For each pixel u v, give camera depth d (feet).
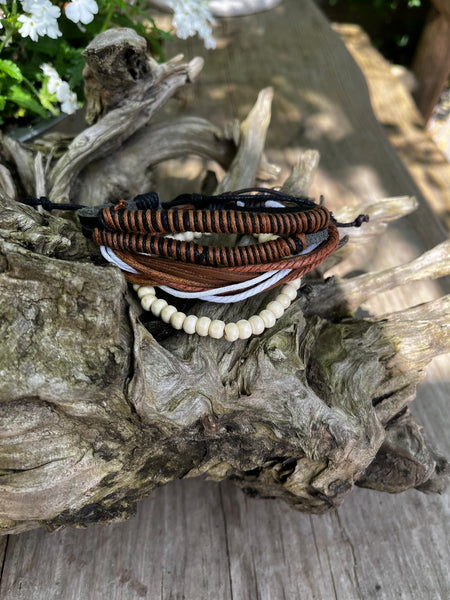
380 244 0.92
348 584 0.57
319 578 0.58
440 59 1.53
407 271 0.62
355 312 0.82
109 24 0.79
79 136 0.63
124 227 0.46
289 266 0.48
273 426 0.48
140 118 0.68
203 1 0.78
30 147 0.69
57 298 0.39
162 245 0.46
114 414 0.42
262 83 1.16
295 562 0.59
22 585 0.55
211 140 0.75
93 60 0.56
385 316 0.58
